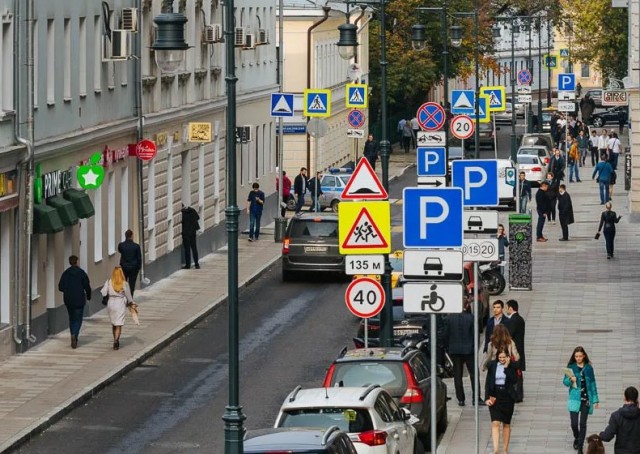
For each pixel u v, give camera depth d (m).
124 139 87.00
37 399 59.97
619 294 87.44
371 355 51.62
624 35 195.62
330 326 79.62
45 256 73.12
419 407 50.28
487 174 51.12
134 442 53.66
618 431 44.75
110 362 67.94
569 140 159.50
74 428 56.25
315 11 152.38
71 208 73.50
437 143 81.94
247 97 121.94
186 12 102.31
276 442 37.22
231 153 43.41
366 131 191.25
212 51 110.31
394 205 138.12
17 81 67.75
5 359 67.88
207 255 107.06
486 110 132.88
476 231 49.53
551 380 64.25
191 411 59.09
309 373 66.75
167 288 91.00
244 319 82.19
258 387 63.75
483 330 75.44
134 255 83.56
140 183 88.75
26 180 69.06
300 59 153.12
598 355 69.31
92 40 81.12
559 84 153.50
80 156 78.62
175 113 97.62
